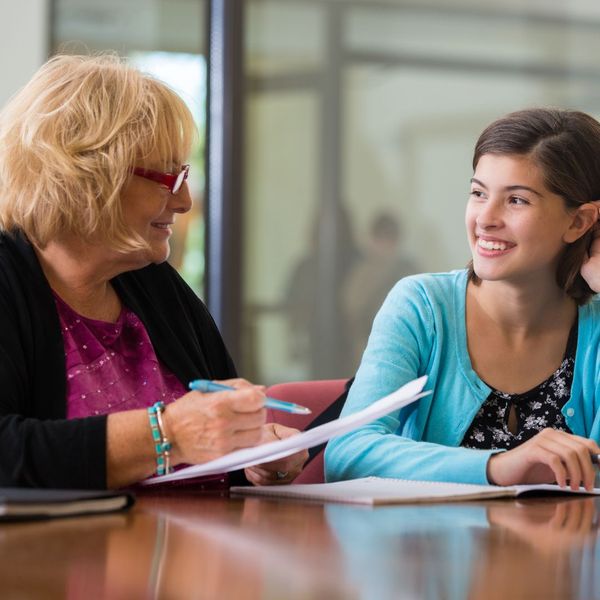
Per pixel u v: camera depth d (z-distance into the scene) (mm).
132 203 2037
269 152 5723
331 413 2488
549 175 2289
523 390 2416
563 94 5516
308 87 5656
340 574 1198
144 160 2031
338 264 5664
